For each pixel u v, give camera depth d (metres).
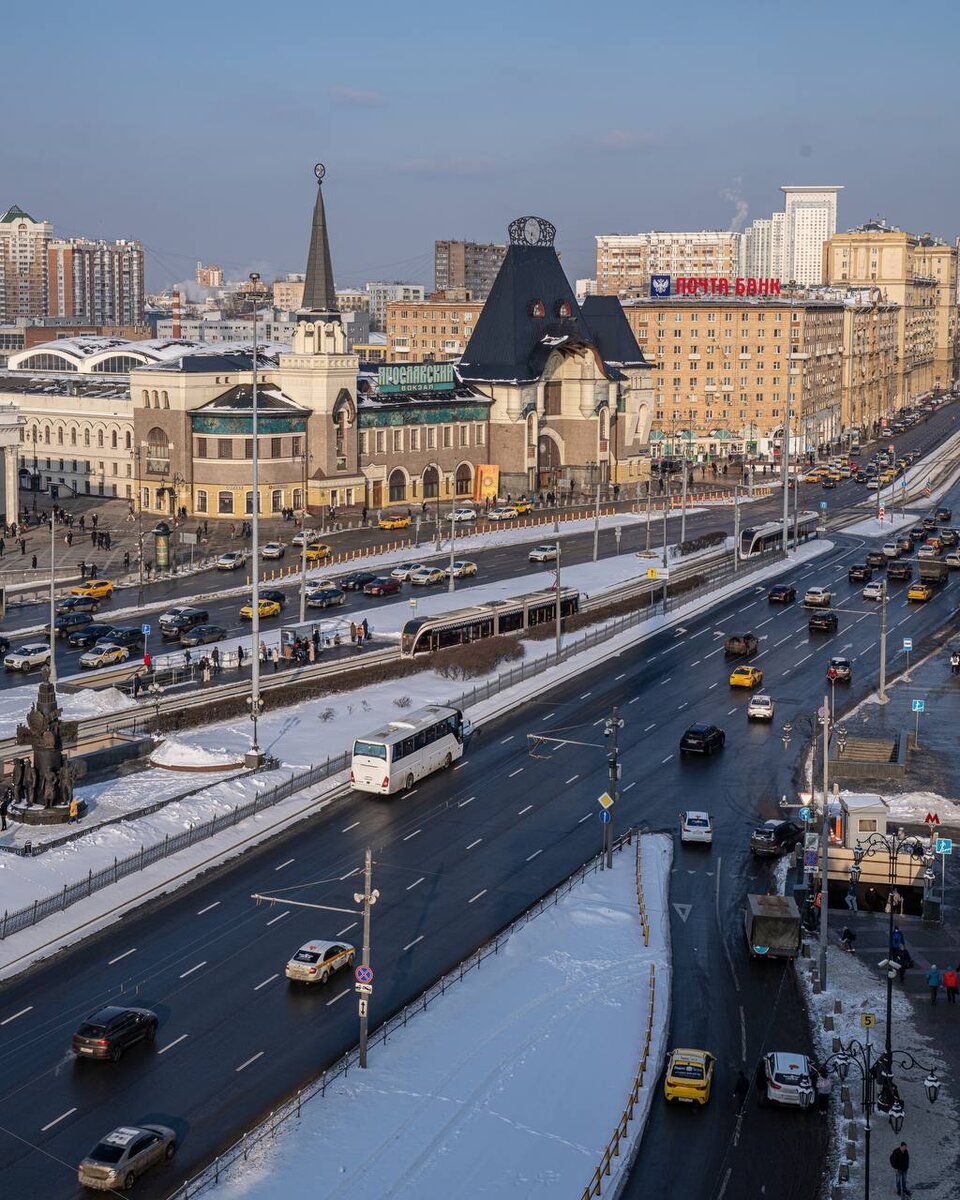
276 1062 70.00
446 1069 68.81
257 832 101.56
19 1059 70.06
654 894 91.94
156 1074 68.81
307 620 165.25
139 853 94.06
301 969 78.31
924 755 122.50
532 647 157.38
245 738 122.06
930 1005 77.69
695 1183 60.41
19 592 177.25
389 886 92.75
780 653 159.62
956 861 99.75
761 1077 68.44
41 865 92.00
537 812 107.56
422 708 121.50
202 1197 58.16
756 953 82.38
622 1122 63.91
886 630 157.25
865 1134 62.72
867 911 91.25
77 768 104.25
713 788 113.75
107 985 78.06
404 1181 59.19
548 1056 70.25
